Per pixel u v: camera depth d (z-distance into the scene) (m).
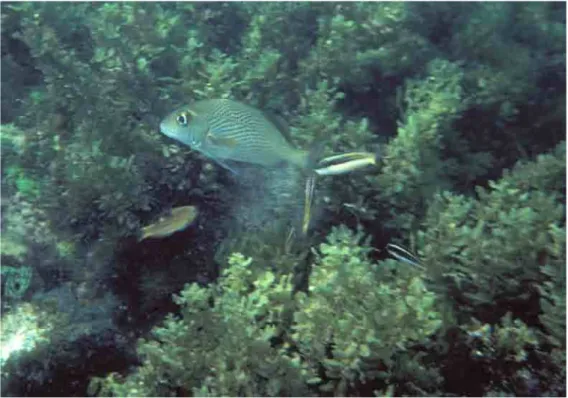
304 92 1.45
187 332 1.07
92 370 1.21
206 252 1.31
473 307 1.12
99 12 1.51
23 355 1.18
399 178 1.25
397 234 1.27
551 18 1.83
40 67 1.42
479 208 1.20
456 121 1.49
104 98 1.33
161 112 1.36
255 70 1.40
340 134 1.31
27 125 1.47
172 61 1.46
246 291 1.13
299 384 1.01
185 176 1.30
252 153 1.04
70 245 1.34
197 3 1.65
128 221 1.26
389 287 1.09
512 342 1.06
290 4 1.54
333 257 1.10
